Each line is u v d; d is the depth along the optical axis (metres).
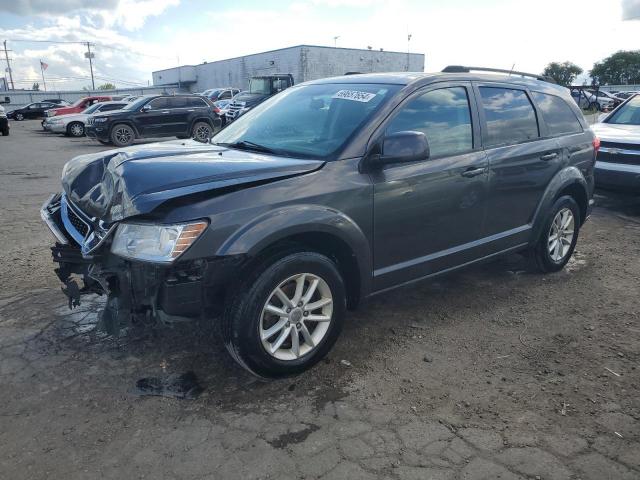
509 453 2.56
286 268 2.97
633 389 3.12
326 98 3.88
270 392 3.05
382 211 3.39
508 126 4.30
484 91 4.17
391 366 3.35
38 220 6.96
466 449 2.59
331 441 2.64
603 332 3.86
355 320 4.00
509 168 4.19
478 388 3.12
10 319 3.90
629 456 2.55
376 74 4.11
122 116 17.19
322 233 3.13
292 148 3.52
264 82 23.62
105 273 2.84
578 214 5.11
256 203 2.87
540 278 4.94
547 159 4.56
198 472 2.42
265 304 2.93
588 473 2.44
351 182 3.22
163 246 2.65
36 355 3.42
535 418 2.83
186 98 18.36
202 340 3.62
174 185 2.79
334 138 3.43
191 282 2.76
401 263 3.65
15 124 32.75
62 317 3.94
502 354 3.53
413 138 3.16
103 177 3.29
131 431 2.70
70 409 2.88
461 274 5.01
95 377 3.18
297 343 3.15
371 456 2.53
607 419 2.83
